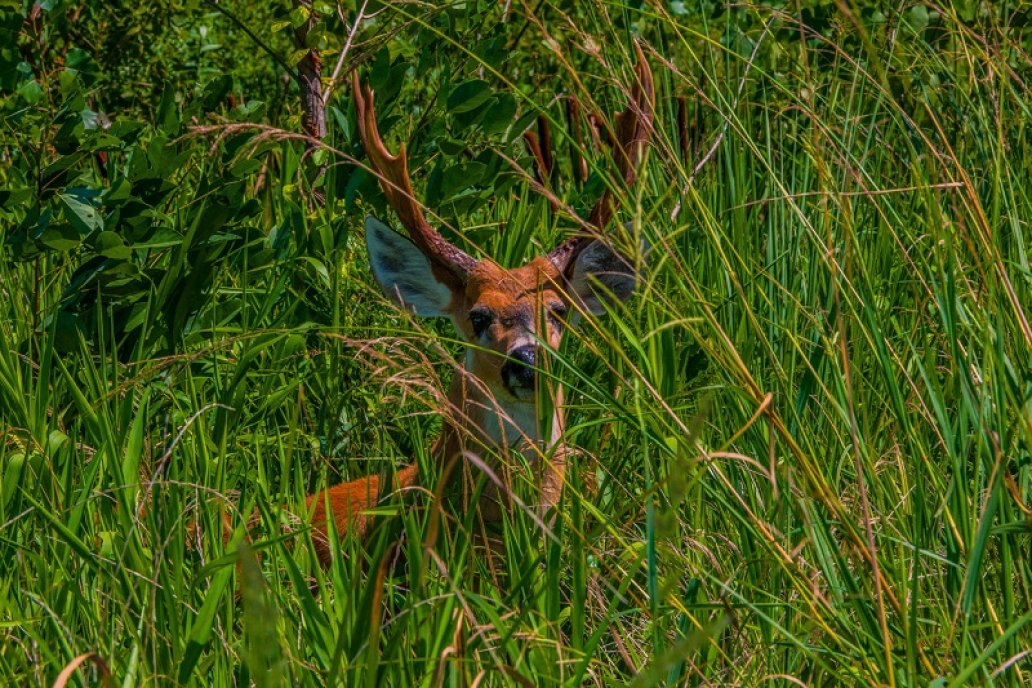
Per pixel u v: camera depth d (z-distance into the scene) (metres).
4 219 10.40
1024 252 7.07
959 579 5.57
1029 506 6.20
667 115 11.45
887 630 5.23
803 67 7.76
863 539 5.97
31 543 6.85
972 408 5.85
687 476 6.11
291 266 10.19
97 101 13.58
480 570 6.57
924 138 6.98
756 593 6.32
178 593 6.05
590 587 6.62
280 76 16.62
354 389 9.30
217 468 7.42
